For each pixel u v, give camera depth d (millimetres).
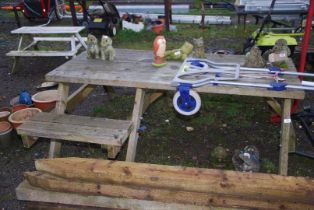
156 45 2557
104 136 2211
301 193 1767
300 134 3000
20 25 6969
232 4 7457
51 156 2625
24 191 2055
